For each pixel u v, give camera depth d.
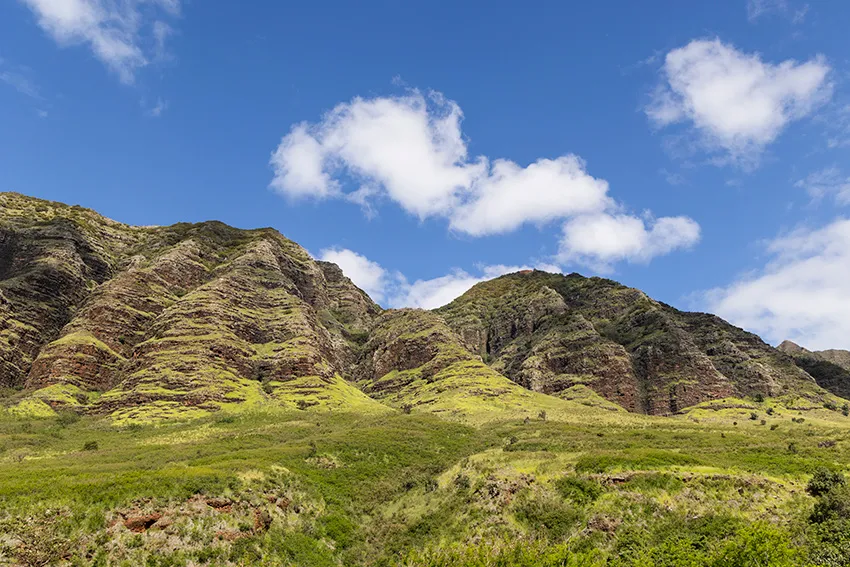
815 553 53.03
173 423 149.75
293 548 71.88
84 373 184.00
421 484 93.38
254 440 124.62
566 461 82.56
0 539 56.47
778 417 193.00
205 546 65.50
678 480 70.75
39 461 103.75
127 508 65.38
